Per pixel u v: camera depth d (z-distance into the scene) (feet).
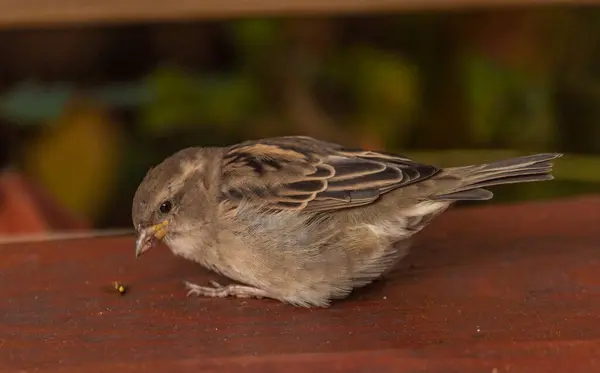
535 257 9.44
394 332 9.23
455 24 9.98
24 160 9.98
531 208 9.62
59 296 9.36
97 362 9.17
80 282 9.41
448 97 9.99
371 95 10.00
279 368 9.16
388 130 9.99
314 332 9.24
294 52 10.01
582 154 10.01
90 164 9.96
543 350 9.16
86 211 9.95
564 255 9.45
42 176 9.95
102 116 10.00
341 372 9.16
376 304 9.32
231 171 9.39
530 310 9.28
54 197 9.89
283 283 9.35
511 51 9.98
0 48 10.16
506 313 9.27
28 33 10.16
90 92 10.03
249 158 9.40
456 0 9.75
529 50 9.98
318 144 9.42
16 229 9.76
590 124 10.00
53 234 9.78
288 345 9.20
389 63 9.98
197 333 9.25
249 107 9.99
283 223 9.35
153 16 9.73
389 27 10.01
